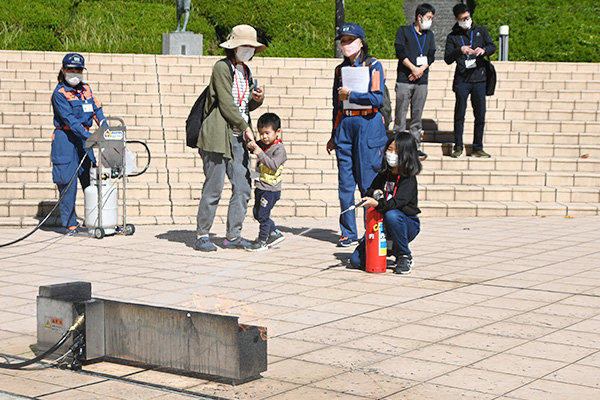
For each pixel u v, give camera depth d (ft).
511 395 14.14
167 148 40.01
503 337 17.76
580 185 38.83
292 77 47.67
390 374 15.33
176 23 64.54
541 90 47.32
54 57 47.44
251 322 18.90
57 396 14.21
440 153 40.73
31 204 33.86
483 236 31.12
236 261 26.37
